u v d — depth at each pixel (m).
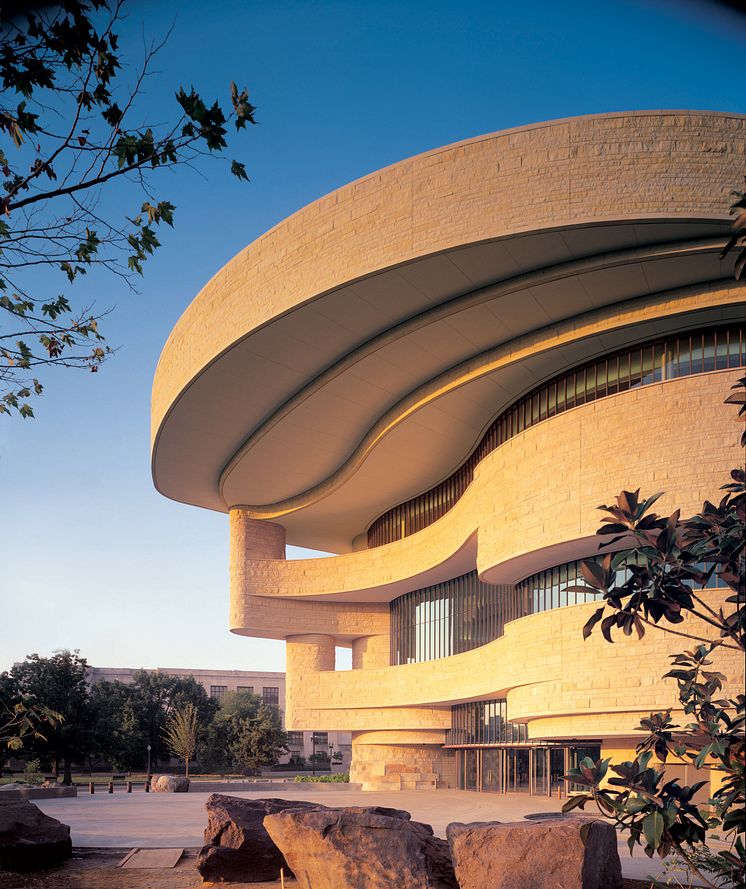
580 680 26.97
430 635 45.88
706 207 22.84
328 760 99.81
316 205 28.02
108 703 81.62
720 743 6.33
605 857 10.34
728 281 25.58
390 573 45.50
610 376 29.02
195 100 6.02
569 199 23.70
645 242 24.42
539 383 31.80
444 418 35.31
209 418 37.31
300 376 33.66
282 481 45.03
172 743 67.06
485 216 24.55
